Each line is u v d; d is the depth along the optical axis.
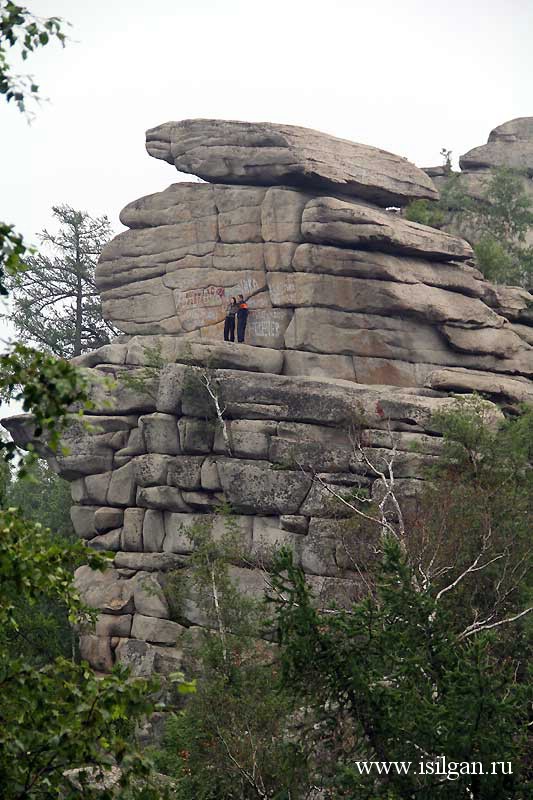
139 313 93.81
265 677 56.72
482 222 109.00
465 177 113.00
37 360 28.14
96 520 84.56
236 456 80.88
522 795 41.25
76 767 29.33
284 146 90.56
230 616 65.25
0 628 30.91
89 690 28.80
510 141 117.44
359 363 88.00
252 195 91.31
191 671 63.59
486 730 41.44
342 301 88.25
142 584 74.75
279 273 89.44
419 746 41.72
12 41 30.19
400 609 45.62
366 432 79.44
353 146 94.06
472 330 91.31
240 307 88.50
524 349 93.75
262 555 77.50
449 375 86.88
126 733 31.53
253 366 86.19
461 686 42.00
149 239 94.25
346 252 88.44
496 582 65.38
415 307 89.06
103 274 95.44
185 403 82.06
